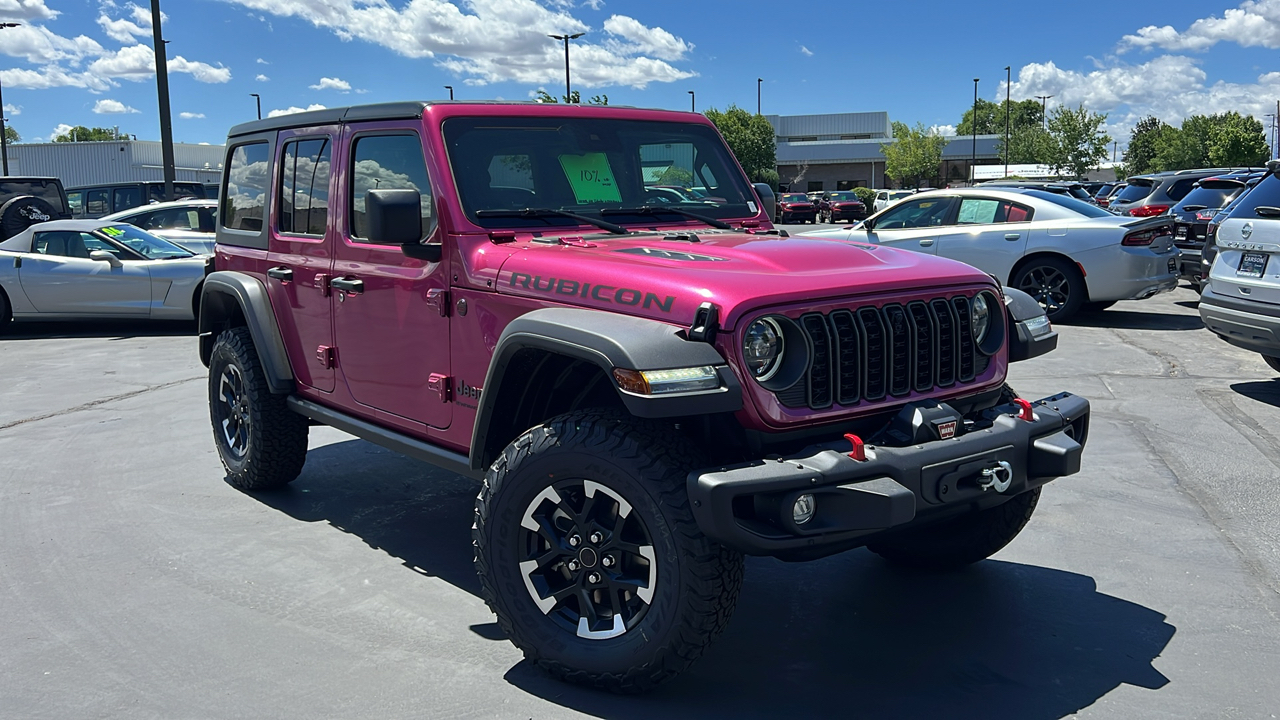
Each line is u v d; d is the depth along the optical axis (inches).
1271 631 140.2
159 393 320.8
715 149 182.4
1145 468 216.7
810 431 120.5
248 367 198.4
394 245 156.6
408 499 206.7
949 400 132.6
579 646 122.5
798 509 108.7
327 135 174.2
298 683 126.7
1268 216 267.1
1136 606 149.4
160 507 200.8
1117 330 408.2
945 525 159.3
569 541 123.1
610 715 118.1
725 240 148.4
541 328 121.1
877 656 134.2
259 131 197.3
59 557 172.7
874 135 2908.5
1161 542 175.0
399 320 156.3
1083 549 172.7
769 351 116.3
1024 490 129.6
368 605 152.1
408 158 154.9
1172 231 419.8
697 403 109.0
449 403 148.6
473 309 141.5
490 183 150.2
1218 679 126.3
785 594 156.6
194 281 454.9
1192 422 254.2
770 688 125.0
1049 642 137.9
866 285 123.5
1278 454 225.6
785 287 117.6
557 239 146.6
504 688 125.3
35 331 483.2
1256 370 320.5
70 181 1758.1
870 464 112.8
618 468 115.6
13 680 127.9
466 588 159.3
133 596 155.5
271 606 151.6
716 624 113.5
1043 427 129.6
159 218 576.1
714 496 107.0
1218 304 278.5
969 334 134.9
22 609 150.8
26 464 234.4
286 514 196.7
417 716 118.1
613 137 167.6
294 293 184.2
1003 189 445.1
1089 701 121.0
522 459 124.1
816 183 2861.7
